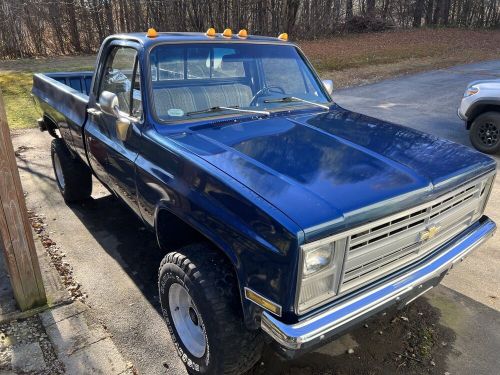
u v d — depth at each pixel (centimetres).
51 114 503
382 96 1240
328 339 229
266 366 294
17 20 1656
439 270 262
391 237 239
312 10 2623
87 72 591
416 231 253
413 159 277
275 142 289
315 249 208
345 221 214
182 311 285
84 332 316
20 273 319
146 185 306
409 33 2939
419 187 246
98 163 396
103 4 1862
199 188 254
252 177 240
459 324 335
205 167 253
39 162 657
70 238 446
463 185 274
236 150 275
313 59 1828
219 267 250
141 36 347
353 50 2128
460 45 2452
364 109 1073
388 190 236
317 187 233
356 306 225
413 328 330
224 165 254
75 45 1845
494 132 748
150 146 304
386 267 246
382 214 228
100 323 327
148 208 313
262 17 2341
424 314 345
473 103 762
